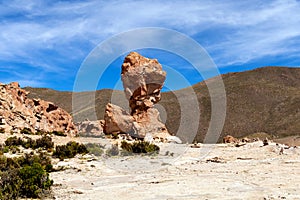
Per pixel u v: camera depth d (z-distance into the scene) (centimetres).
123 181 1795
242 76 11738
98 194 1500
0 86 3922
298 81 11706
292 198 1313
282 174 1816
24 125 3731
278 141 6544
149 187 1592
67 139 3497
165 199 1363
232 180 1697
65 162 2439
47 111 4309
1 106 3709
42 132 3709
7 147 2811
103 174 2030
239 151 2816
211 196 1386
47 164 2209
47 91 10044
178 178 1797
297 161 2242
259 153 2698
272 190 1459
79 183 1777
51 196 1496
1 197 1402
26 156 2241
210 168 2117
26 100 4122
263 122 8600
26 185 1502
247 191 1455
